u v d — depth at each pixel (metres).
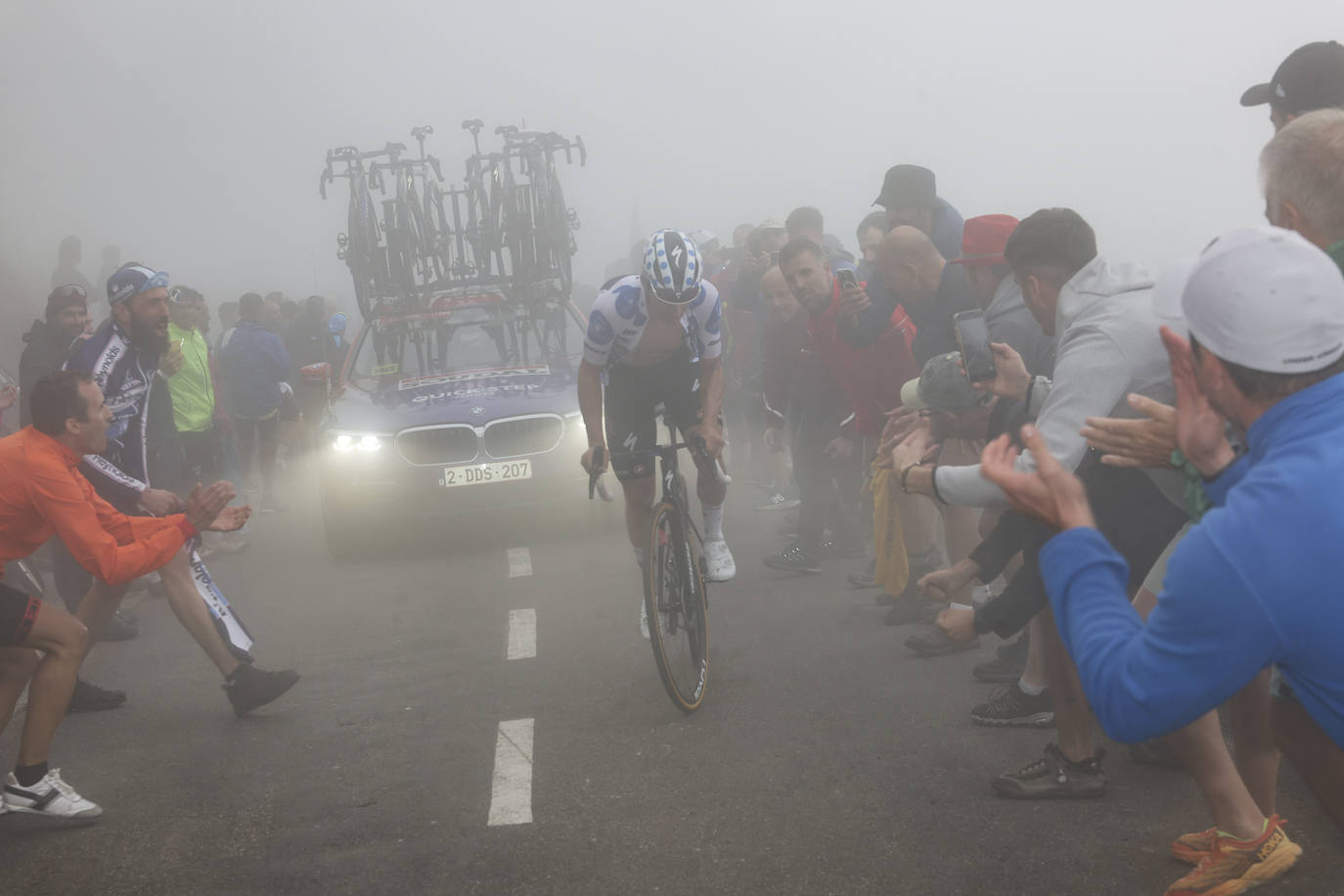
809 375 7.13
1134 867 3.37
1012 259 3.66
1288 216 2.79
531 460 8.45
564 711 5.12
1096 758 3.87
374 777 4.52
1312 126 2.76
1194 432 2.05
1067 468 3.31
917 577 6.04
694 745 4.59
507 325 9.95
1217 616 1.78
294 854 3.87
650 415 5.50
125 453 5.88
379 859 3.78
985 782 4.04
